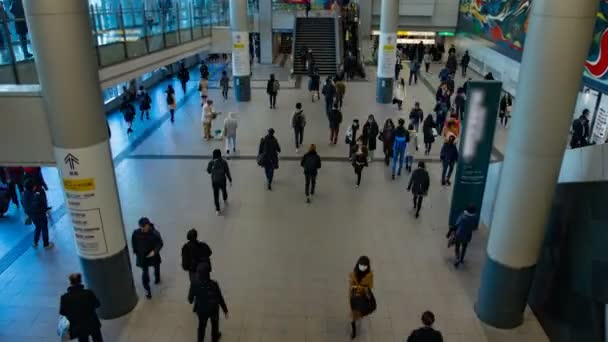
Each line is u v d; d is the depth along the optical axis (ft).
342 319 23.93
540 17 18.40
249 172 42.06
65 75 19.48
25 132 21.20
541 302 23.67
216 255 29.22
